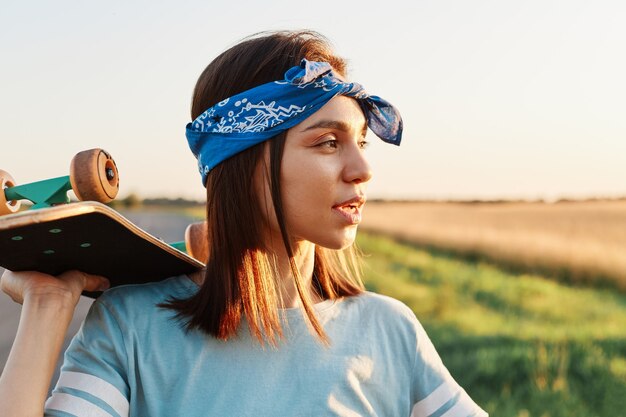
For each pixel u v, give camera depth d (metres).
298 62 1.68
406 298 13.72
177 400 1.57
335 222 1.60
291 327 1.66
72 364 1.55
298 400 1.61
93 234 1.39
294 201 1.59
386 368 1.75
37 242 1.36
